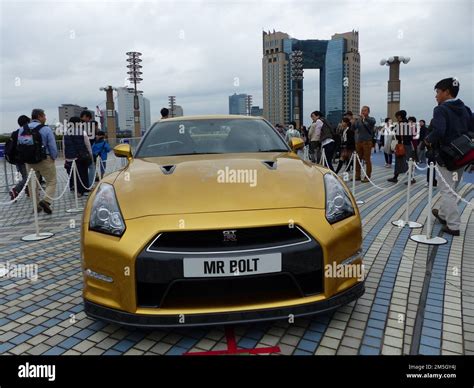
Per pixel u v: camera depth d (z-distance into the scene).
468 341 2.36
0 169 15.69
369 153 9.54
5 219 6.39
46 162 6.53
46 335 2.53
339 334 2.43
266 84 37.19
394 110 19.30
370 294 3.00
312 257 2.22
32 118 6.50
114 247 2.21
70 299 3.11
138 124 31.84
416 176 10.60
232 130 3.73
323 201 2.43
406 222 5.13
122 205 2.38
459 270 3.49
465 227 4.93
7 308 2.96
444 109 4.30
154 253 2.14
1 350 2.37
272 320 2.18
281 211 2.27
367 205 6.54
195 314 2.14
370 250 4.08
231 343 2.35
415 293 3.02
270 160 3.01
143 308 2.18
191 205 2.29
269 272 2.17
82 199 8.24
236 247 2.17
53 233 5.26
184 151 3.44
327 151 10.05
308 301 2.23
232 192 2.40
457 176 4.52
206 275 2.13
